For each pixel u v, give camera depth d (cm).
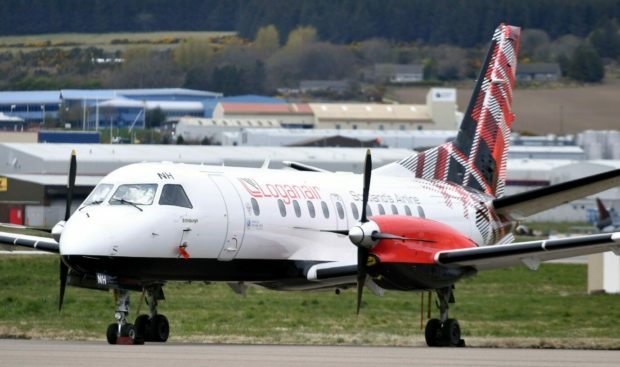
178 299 14550
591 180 9588
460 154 11400
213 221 8706
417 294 16062
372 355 7212
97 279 8106
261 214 9106
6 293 14762
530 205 10462
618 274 16375
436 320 9394
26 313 12512
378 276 8781
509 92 11712
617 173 9406
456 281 9056
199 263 8700
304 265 9462
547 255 8656
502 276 19538
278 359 6644
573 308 14350
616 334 11569
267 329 11406
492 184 11544
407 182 10838
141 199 8425
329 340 10175
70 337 9969
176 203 8525
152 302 8900
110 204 8362
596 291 16525
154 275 8419
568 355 7506
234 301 14562
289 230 9344
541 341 10212
